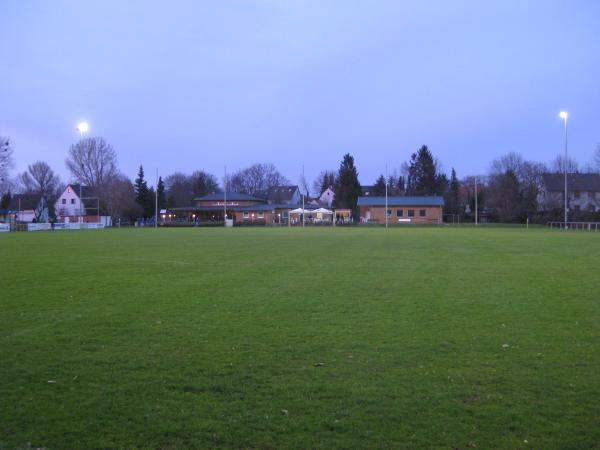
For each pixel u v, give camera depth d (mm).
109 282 13586
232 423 4762
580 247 26750
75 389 5602
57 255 22062
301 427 4676
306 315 9312
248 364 6430
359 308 9945
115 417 4906
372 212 88250
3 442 4438
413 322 8703
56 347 7242
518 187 91062
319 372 6105
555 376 5914
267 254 22469
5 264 18188
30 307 10133
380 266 17406
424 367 6266
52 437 4535
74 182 112375
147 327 8414
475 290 12117
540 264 18016
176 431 4621
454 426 4672
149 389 5586
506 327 8312
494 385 5641
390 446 4332
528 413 4922
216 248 26422
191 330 8203
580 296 11273
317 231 54812
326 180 152000
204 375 6027
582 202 89938
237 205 100625
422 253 22953
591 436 4477
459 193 112500
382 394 5410
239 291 12039
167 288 12523
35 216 98312
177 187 134250
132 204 86750
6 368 6316
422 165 110250
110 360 6625
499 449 4270
